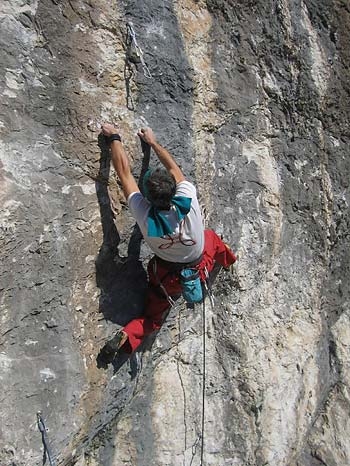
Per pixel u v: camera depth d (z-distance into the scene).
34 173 3.33
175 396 4.42
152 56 3.80
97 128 3.57
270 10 4.48
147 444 4.30
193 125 4.07
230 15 4.29
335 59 4.88
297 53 4.64
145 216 3.43
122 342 3.73
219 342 4.57
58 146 3.44
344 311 5.39
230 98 4.30
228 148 4.34
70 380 3.59
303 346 4.99
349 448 5.12
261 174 4.54
